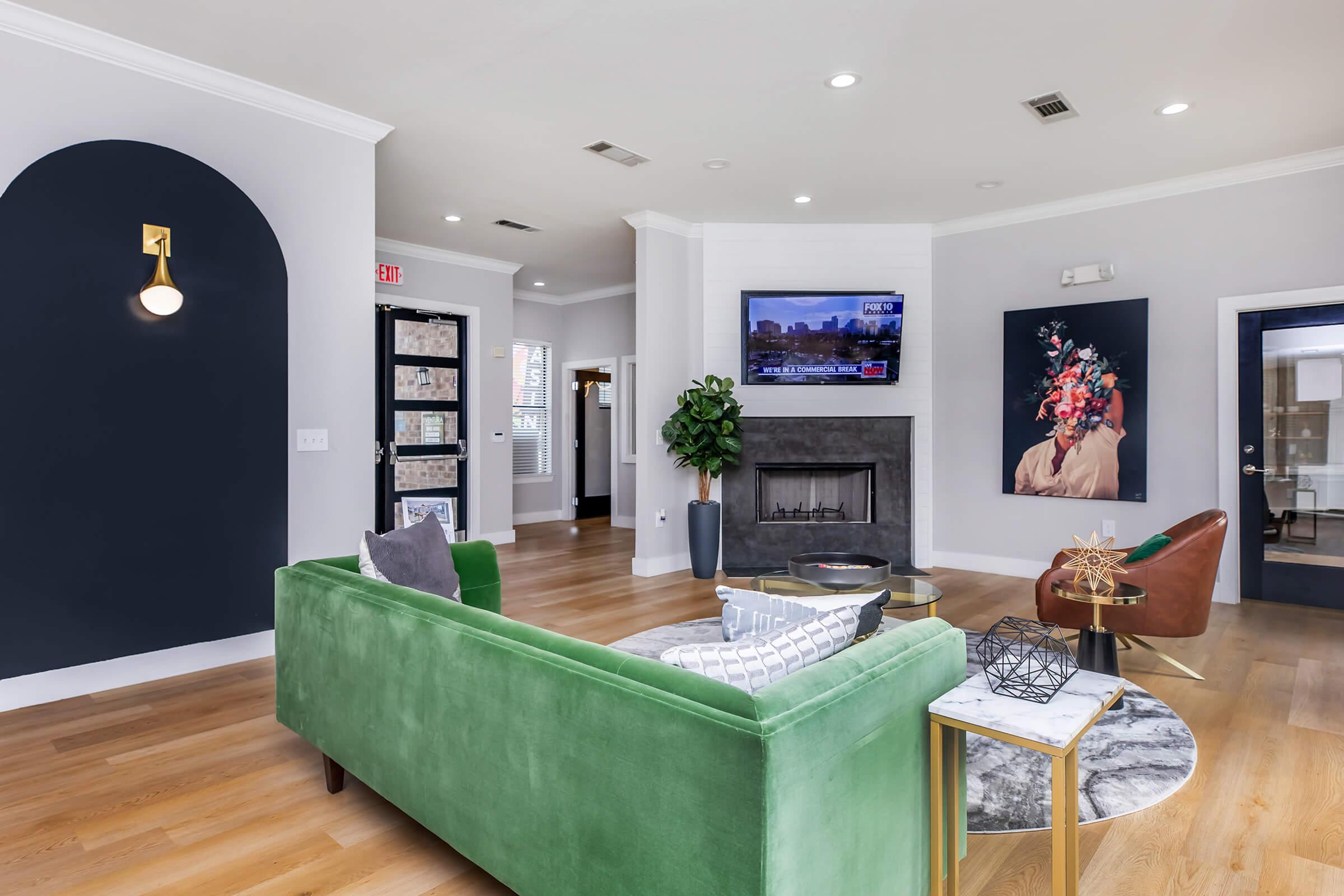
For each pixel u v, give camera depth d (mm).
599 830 1367
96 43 3020
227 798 2232
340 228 3793
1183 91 3496
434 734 1750
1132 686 3197
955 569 5699
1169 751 2539
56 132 2949
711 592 5016
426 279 6602
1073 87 3463
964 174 4637
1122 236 4965
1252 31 2963
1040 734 1412
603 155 4336
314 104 3648
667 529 5711
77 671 3021
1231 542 4629
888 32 2996
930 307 5793
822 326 5609
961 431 5691
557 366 9078
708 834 1191
